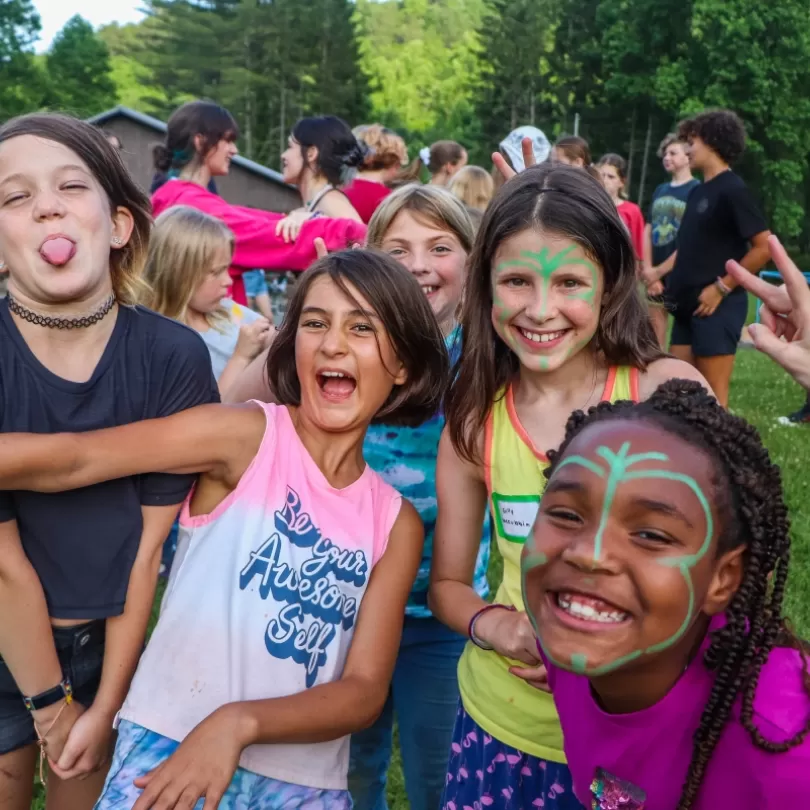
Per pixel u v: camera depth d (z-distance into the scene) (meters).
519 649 1.88
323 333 2.00
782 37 44.22
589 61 58.66
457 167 7.73
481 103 65.19
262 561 1.92
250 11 73.88
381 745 2.63
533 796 2.04
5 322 1.94
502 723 2.05
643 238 8.70
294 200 16.19
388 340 2.02
